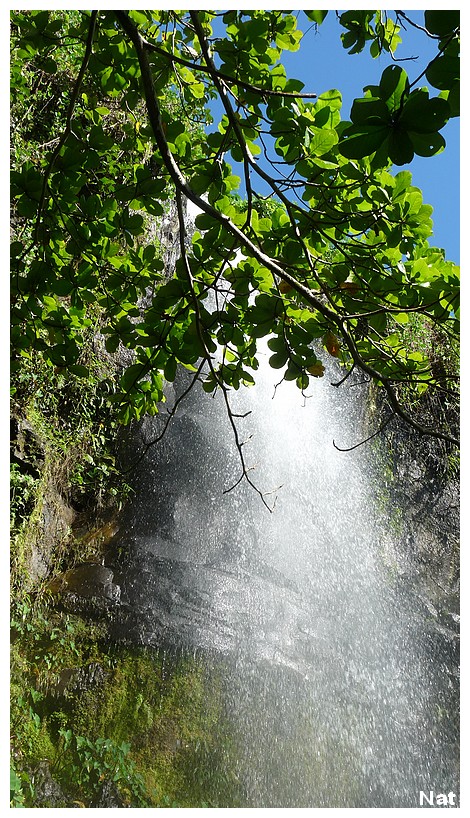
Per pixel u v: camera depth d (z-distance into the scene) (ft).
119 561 26.55
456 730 30.19
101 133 9.75
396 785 26.48
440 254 9.09
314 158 8.07
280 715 25.26
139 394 10.28
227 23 9.32
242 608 27.63
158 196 9.82
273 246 9.11
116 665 22.99
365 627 32.22
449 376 8.77
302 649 28.32
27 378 23.30
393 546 37.04
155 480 30.14
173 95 18.69
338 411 40.09
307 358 8.64
